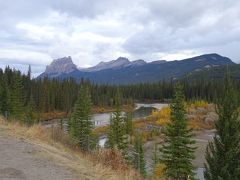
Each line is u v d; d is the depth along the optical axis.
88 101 53.25
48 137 16.97
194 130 95.69
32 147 13.70
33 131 16.89
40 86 118.56
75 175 10.70
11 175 9.83
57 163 11.89
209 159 22.95
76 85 146.88
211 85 174.25
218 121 23.28
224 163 22.19
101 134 77.12
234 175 21.70
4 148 13.02
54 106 123.12
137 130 85.62
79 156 14.82
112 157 14.47
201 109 119.75
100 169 11.98
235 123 22.55
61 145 16.34
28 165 11.11
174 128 31.03
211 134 90.50
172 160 30.48
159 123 99.81
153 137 77.19
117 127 49.56
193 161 54.84
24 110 74.81
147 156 57.75
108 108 156.25
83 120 50.38
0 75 98.19
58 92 127.69
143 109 158.38
